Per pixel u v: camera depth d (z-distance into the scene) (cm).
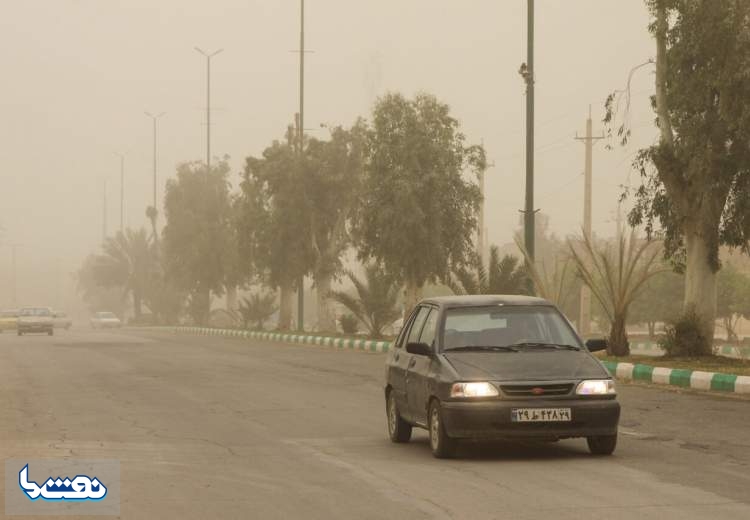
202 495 2284
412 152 9988
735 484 2352
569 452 2888
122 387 5362
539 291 7081
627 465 2639
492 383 2645
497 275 8638
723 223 6088
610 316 6806
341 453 2931
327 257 12762
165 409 4244
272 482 2444
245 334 13400
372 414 4012
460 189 10250
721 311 13488
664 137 6228
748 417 3772
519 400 2630
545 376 2666
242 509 2120
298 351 9275
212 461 2795
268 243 12950
